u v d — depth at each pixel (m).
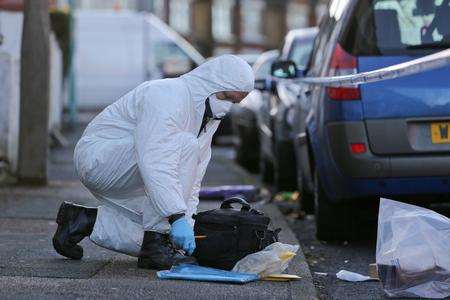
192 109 16.77
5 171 32.53
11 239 20.73
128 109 17.09
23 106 31.45
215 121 17.23
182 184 16.56
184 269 16.64
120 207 17.50
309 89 23.86
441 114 20.36
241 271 16.62
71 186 32.03
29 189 30.77
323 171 21.62
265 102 36.66
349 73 20.98
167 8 130.62
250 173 43.25
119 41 73.62
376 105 20.48
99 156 17.09
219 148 57.22
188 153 16.53
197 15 136.00
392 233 16.00
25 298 14.74
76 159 17.47
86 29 73.69
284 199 31.50
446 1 21.39
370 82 20.52
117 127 17.19
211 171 40.69
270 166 37.22
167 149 16.30
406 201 21.55
